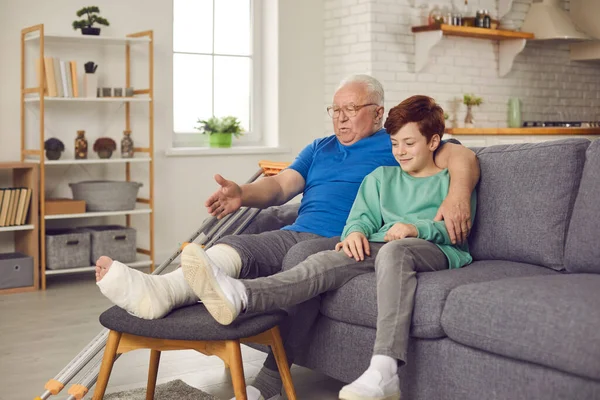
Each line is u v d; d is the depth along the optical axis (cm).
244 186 288
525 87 700
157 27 549
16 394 276
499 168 264
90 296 447
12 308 417
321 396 272
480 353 206
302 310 255
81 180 522
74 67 479
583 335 181
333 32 618
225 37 597
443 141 282
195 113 588
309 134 621
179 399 267
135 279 219
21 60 490
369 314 232
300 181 304
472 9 658
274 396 264
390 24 599
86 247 483
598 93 744
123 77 535
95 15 497
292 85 610
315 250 263
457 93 649
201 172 571
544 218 249
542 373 192
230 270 258
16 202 460
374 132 303
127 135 516
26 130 501
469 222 255
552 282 209
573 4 727
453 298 212
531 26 683
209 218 299
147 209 511
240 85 607
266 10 608
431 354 219
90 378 252
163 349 226
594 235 234
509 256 259
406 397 226
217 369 310
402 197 266
